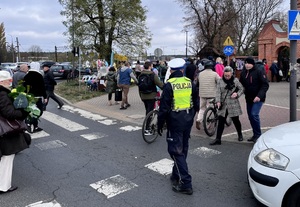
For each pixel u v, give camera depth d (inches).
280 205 136.7
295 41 264.4
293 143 142.5
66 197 174.6
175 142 176.2
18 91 178.7
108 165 227.1
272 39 1011.3
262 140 160.2
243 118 379.2
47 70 475.5
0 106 170.1
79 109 500.1
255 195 146.6
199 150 258.5
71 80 1168.2
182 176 175.5
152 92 318.3
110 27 1014.4
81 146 279.6
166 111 173.2
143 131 281.3
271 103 488.7
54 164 231.1
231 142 280.8
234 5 1513.3
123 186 188.4
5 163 179.8
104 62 890.7
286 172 135.0
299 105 461.4
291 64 266.4
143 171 213.9
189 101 176.4
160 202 166.6
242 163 226.4
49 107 524.1
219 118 271.9
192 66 514.9
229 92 266.8
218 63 426.3
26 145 188.4
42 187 188.7
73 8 983.6
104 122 388.8
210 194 175.2
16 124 176.9
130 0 995.9
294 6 260.2
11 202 169.3
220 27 1438.2
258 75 259.0
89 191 182.1
